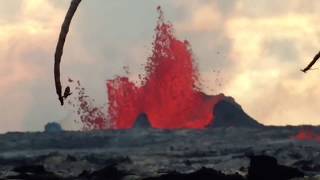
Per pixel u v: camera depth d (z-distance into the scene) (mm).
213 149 55719
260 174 21047
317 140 64125
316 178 20172
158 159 44031
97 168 36125
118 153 52844
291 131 69375
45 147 66188
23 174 25562
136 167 34969
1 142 66375
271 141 63812
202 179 21922
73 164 37281
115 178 26500
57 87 3898
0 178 24734
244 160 37219
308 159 38312
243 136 68750
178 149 57562
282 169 21109
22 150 64125
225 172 26594
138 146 67375
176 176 22547
